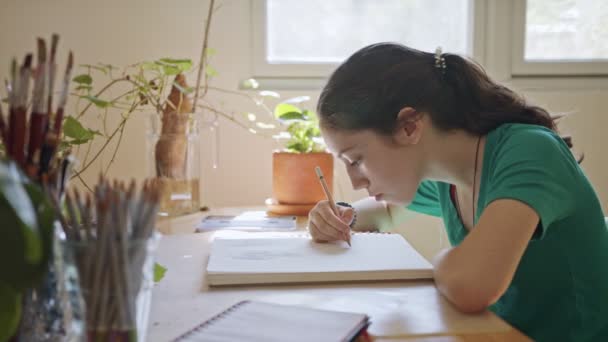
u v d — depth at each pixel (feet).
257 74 6.26
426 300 2.62
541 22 6.67
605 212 6.57
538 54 6.72
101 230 1.69
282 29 6.39
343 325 2.14
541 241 3.21
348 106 3.29
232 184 6.07
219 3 5.93
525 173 2.80
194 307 2.53
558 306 3.33
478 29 6.44
